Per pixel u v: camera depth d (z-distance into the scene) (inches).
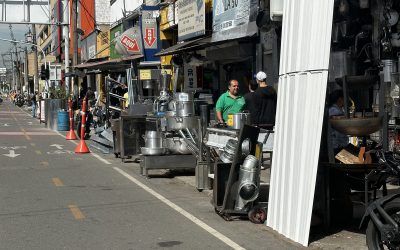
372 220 226.1
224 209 309.7
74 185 422.6
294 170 267.4
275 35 511.8
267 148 337.7
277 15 324.8
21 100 2950.3
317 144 250.2
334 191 289.4
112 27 1277.1
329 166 275.0
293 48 276.8
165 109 488.7
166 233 282.2
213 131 350.0
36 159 584.7
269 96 400.2
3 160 573.0
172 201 364.8
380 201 226.1
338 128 274.1
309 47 260.5
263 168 401.1
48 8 1277.1
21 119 1503.4
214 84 752.3
